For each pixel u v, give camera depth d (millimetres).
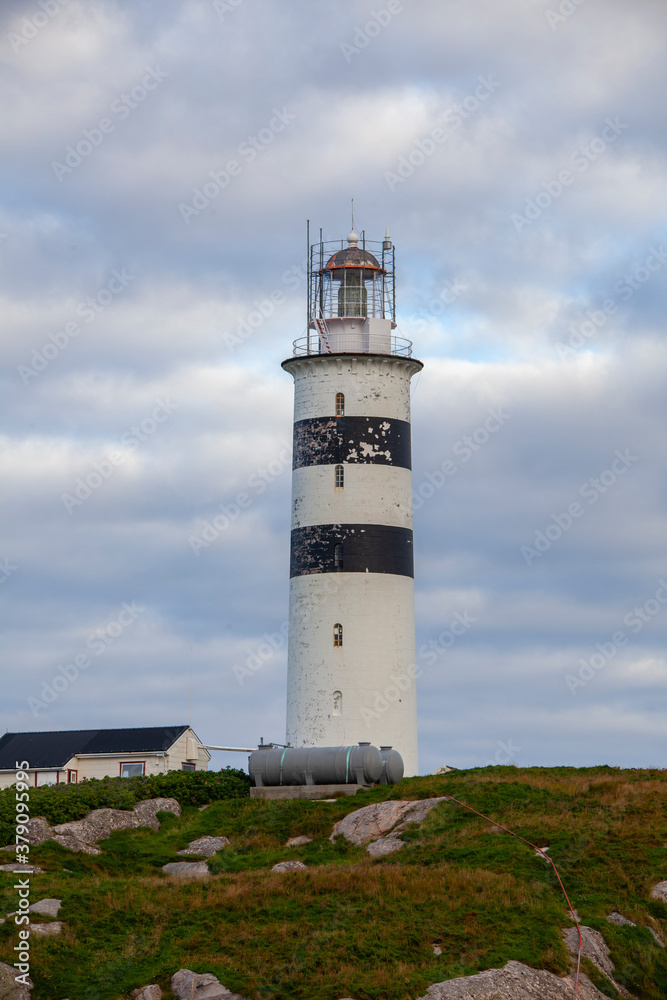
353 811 62781
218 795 68250
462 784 64812
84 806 62781
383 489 81375
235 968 43656
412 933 45406
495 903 47656
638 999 44094
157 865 58125
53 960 44094
